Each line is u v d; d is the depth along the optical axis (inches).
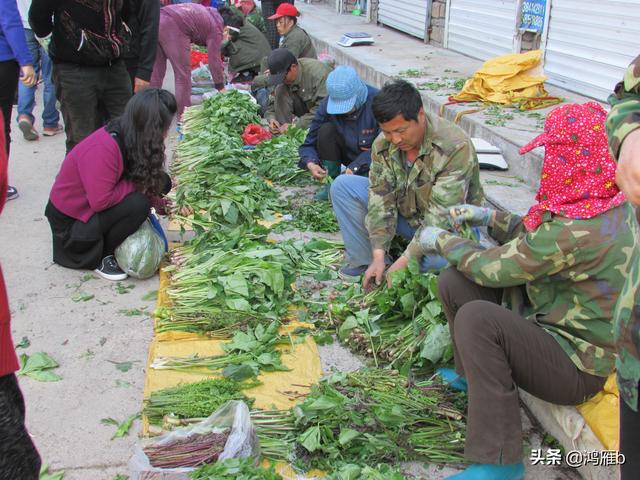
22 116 287.3
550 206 92.1
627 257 90.4
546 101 242.4
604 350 94.9
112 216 161.3
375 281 149.7
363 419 108.7
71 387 125.8
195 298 150.0
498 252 97.3
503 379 93.5
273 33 443.2
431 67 328.2
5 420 71.1
